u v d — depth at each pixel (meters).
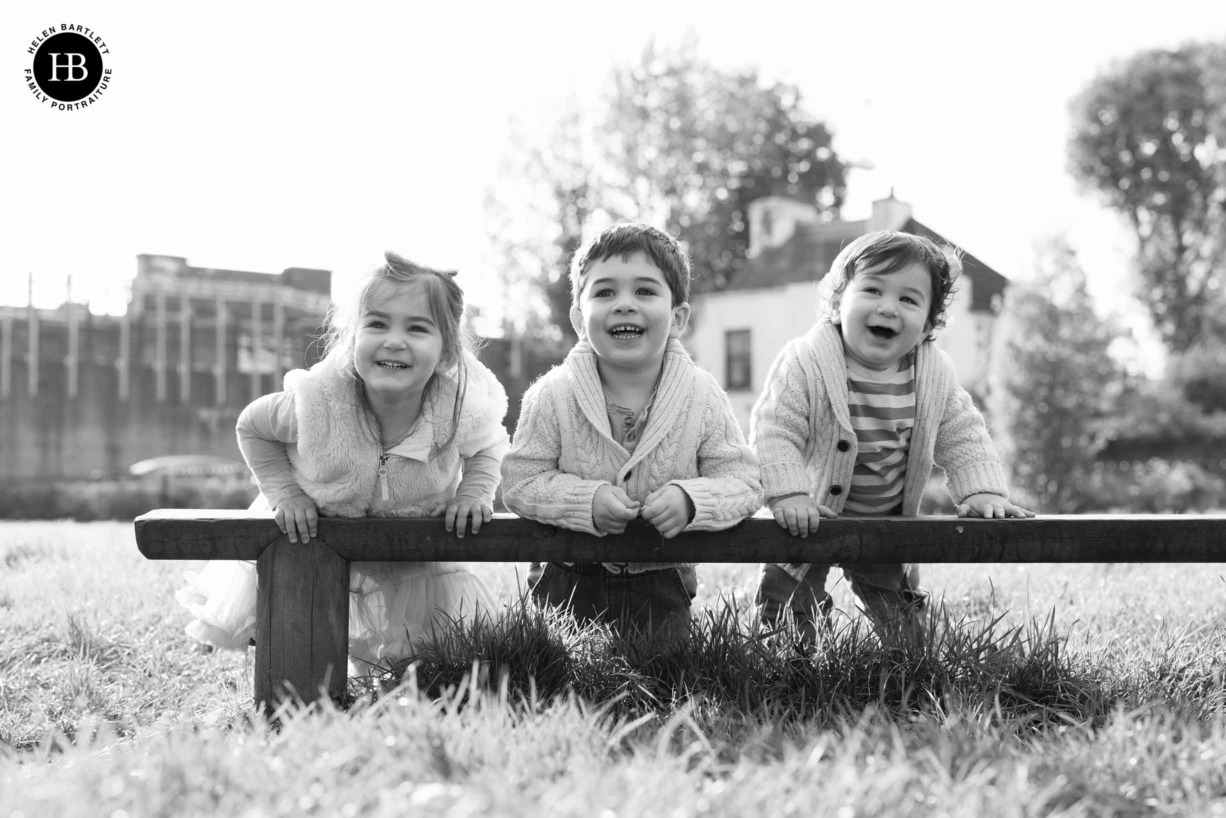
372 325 2.93
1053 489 19.47
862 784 1.78
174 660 3.55
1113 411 31.09
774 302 28.42
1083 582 4.47
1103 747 2.17
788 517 2.85
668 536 2.83
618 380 3.25
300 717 2.19
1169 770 2.06
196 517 2.77
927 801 1.80
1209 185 43.31
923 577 4.71
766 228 30.45
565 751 2.07
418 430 3.10
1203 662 3.00
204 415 28.28
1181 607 3.79
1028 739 2.39
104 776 1.88
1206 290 43.09
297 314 29.27
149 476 25.67
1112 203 46.03
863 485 3.64
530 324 33.59
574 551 2.86
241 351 28.84
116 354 27.52
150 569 5.32
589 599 3.56
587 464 3.17
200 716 2.88
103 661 3.62
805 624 3.28
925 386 3.56
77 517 21.12
